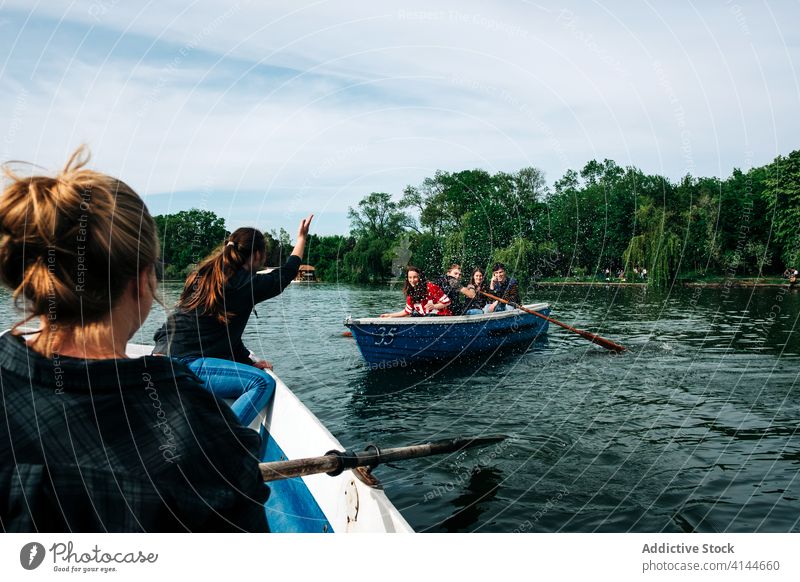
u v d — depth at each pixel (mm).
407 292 8141
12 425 697
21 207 676
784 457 3908
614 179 37375
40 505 689
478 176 35250
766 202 34344
